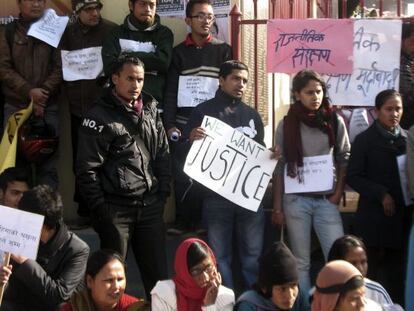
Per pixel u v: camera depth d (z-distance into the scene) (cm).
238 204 561
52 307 475
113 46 654
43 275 468
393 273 590
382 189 563
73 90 689
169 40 661
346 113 642
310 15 857
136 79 533
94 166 525
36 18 683
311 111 572
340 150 585
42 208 479
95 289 455
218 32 714
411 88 640
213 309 465
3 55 680
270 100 861
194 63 659
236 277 611
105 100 538
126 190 531
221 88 589
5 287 479
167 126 657
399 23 621
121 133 530
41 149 650
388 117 570
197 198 600
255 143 571
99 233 541
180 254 467
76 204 725
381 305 453
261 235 586
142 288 623
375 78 627
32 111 660
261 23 648
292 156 573
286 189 577
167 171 559
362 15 791
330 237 572
